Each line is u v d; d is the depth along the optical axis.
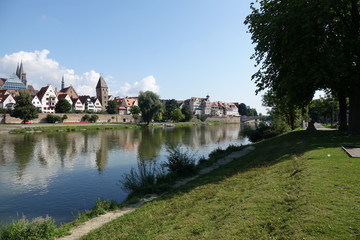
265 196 8.56
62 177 22.64
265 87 25.11
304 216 6.34
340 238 5.16
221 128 100.06
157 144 44.56
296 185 8.80
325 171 9.51
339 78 19.94
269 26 21.50
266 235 6.08
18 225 9.77
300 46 19.78
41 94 122.50
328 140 18.84
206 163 21.39
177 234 7.57
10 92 119.50
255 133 40.53
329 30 21.09
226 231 6.76
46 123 89.69
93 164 28.08
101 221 10.88
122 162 28.91
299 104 24.28
